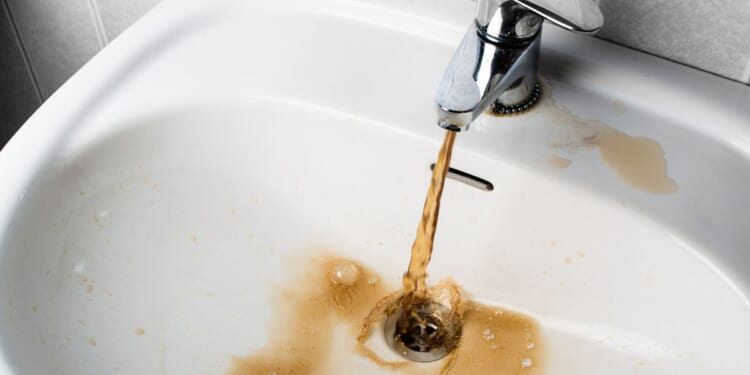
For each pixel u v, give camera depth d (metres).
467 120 0.48
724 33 0.56
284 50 0.64
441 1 0.64
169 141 0.60
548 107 0.58
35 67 0.89
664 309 0.53
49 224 0.54
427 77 0.61
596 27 0.48
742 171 0.54
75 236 0.55
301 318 0.61
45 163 0.54
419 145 0.58
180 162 0.61
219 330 0.58
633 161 0.55
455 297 0.63
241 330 0.59
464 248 0.61
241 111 0.61
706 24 0.56
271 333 0.59
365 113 0.59
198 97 0.60
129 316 0.55
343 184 0.63
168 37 0.65
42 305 0.51
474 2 0.64
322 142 0.61
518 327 0.60
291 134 0.61
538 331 0.59
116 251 0.57
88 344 0.52
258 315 0.60
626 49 0.60
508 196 0.57
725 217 0.52
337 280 0.63
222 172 0.62
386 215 0.63
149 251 0.58
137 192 0.59
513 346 0.59
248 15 0.67
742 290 0.48
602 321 0.57
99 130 0.57
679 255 0.51
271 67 0.62
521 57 0.53
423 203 0.61
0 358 0.45
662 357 0.53
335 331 0.61
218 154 0.62
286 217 0.64
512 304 0.61
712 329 0.51
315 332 0.60
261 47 0.64
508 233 0.59
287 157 0.62
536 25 0.52
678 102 0.57
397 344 0.61
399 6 0.64
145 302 0.56
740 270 0.49
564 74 0.59
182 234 0.60
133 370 0.52
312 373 0.58
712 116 0.56
